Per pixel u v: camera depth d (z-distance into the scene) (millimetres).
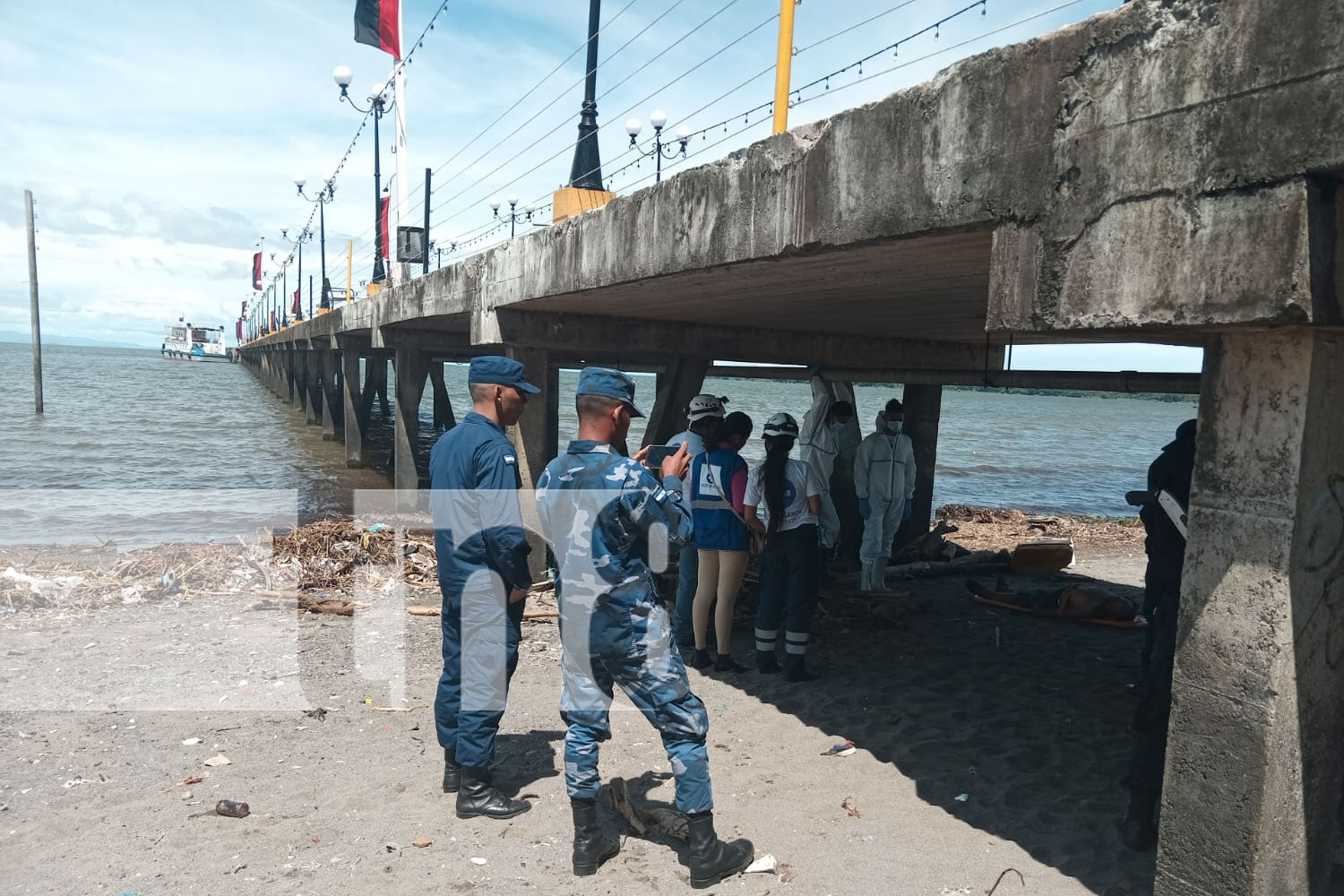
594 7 7625
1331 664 2404
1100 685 5371
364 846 3326
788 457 5297
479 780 3566
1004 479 21562
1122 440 39312
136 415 30578
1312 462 2217
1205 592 2410
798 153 3682
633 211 5031
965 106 2875
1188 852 2471
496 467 3391
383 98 16484
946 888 3090
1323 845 2518
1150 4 2303
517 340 7391
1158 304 2309
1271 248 2049
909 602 7250
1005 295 2766
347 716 4672
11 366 82938
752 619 6637
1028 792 3895
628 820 3506
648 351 8031
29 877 3047
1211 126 2164
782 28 4266
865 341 9102
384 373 30016
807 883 3115
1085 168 2490
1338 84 1901
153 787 3795
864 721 4754
